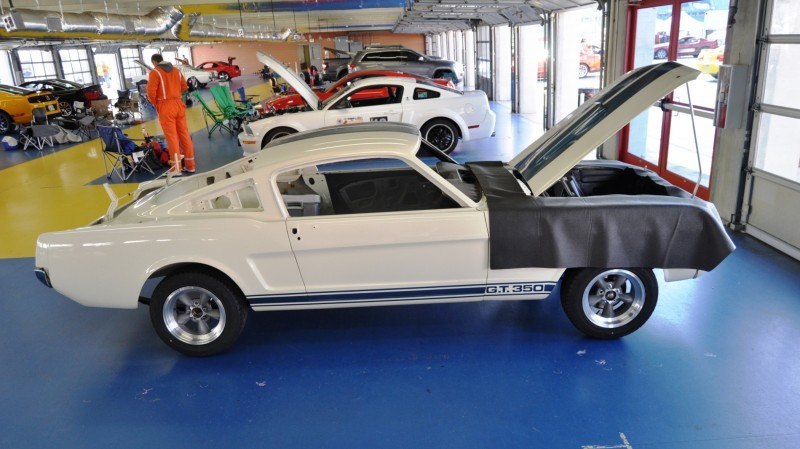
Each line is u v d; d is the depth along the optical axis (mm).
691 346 3951
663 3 7875
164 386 3750
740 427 3127
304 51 31906
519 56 16453
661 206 3676
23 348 4340
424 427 3215
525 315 4504
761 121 5723
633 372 3670
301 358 4004
